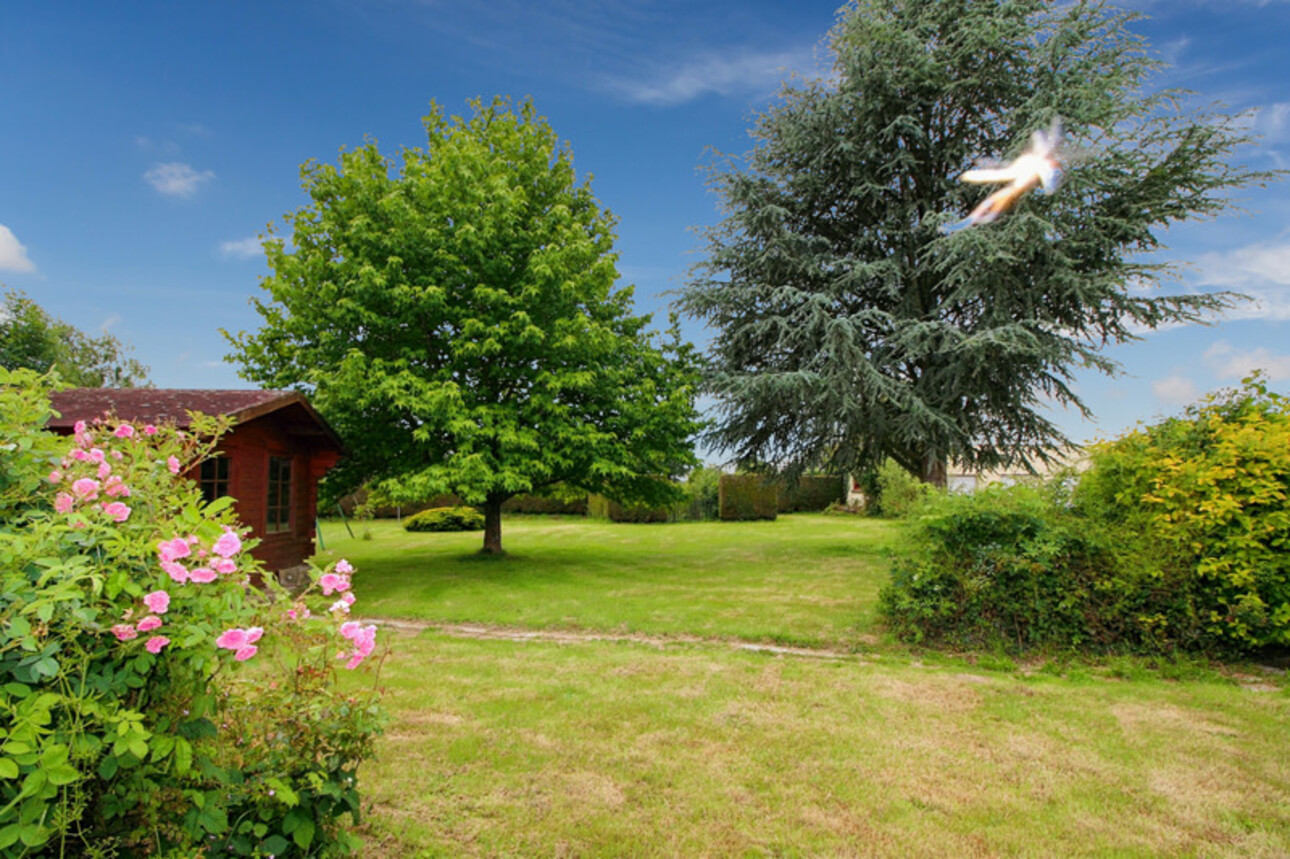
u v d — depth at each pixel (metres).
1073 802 3.26
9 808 1.51
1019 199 12.46
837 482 30.73
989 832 2.97
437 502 28.30
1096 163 12.39
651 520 25.58
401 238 11.20
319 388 11.54
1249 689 5.15
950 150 13.87
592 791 3.34
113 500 2.19
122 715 1.67
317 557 14.62
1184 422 6.86
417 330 12.04
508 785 3.39
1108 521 6.48
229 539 2.06
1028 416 13.72
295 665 2.21
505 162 12.99
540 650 6.41
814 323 13.00
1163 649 5.83
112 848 1.83
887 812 3.15
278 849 2.05
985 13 13.24
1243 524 5.67
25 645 1.55
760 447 16.50
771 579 10.79
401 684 5.17
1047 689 5.09
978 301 13.46
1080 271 12.80
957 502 6.55
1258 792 3.38
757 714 4.50
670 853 2.79
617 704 4.69
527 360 12.35
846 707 4.65
